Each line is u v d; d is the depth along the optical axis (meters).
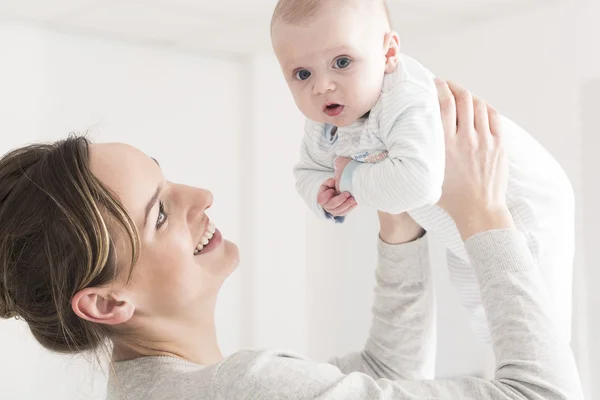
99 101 3.16
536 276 1.15
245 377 1.08
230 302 3.49
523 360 1.07
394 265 1.54
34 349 2.91
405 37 3.25
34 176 1.17
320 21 1.23
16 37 2.97
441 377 2.99
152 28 3.08
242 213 3.53
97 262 1.13
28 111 2.99
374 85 1.26
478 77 2.97
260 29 3.08
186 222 1.26
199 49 3.42
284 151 3.60
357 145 1.32
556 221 1.42
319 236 3.62
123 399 1.18
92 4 2.76
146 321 1.23
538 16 2.76
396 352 1.53
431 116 1.22
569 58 2.67
